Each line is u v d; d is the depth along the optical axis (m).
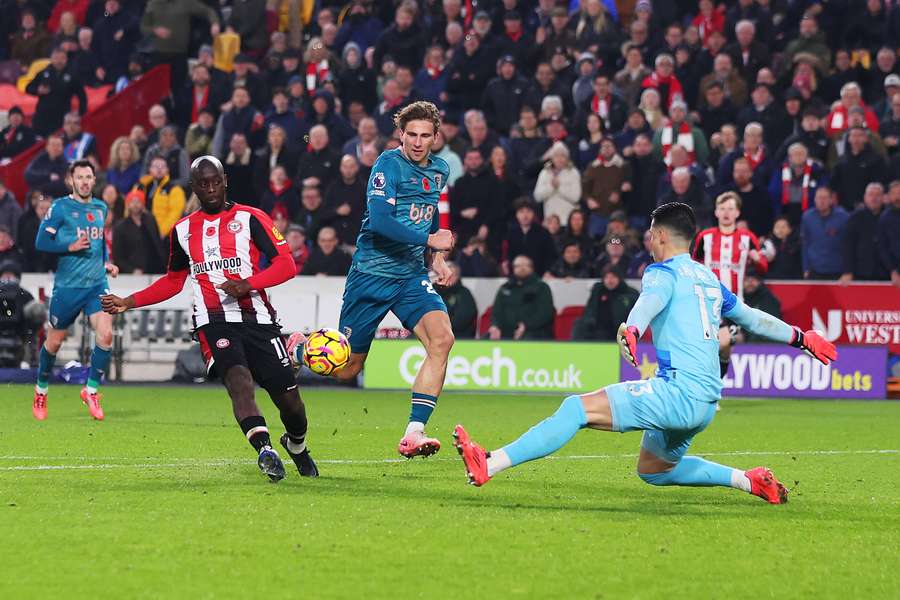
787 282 41.22
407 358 42.34
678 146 44.06
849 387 40.56
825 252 41.78
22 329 43.38
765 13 51.19
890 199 41.16
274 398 18.83
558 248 44.06
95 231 29.75
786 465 22.56
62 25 61.56
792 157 43.78
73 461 21.41
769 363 41.12
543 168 46.88
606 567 12.73
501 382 42.03
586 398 15.84
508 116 49.62
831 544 14.20
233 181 48.66
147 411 32.84
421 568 12.52
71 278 29.55
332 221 44.88
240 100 50.50
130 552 13.16
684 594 11.64
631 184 45.69
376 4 57.41
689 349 15.80
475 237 43.56
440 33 55.22
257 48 58.06
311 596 11.34
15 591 11.43
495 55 51.22
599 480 19.55
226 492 17.45
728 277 34.75
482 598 11.32
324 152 47.28
